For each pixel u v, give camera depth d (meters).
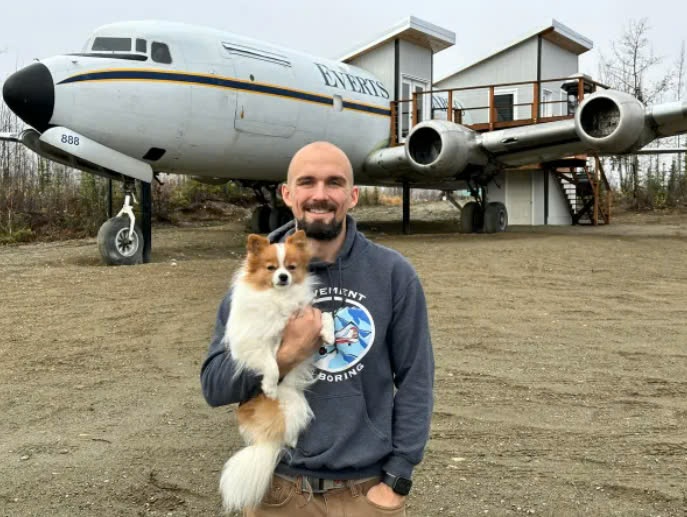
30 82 11.13
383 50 19.81
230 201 26.67
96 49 12.45
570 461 4.01
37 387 5.41
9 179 21.12
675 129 15.43
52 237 18.14
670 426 4.55
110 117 11.82
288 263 2.31
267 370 2.26
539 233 17.98
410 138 16.25
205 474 3.85
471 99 24.84
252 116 13.88
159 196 22.70
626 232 18.61
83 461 4.01
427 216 28.28
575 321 7.70
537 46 23.38
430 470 3.90
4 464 3.96
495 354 6.34
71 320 7.69
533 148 16.50
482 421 4.66
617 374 5.71
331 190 2.38
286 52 15.48
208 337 6.98
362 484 2.34
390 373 2.41
